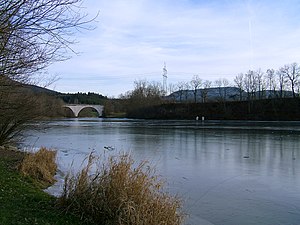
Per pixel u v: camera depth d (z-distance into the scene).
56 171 16.38
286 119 77.94
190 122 78.88
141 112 106.62
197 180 14.97
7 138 21.17
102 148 27.20
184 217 9.16
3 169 13.23
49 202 8.89
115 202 7.73
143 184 7.94
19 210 7.71
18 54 7.08
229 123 71.31
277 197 12.25
